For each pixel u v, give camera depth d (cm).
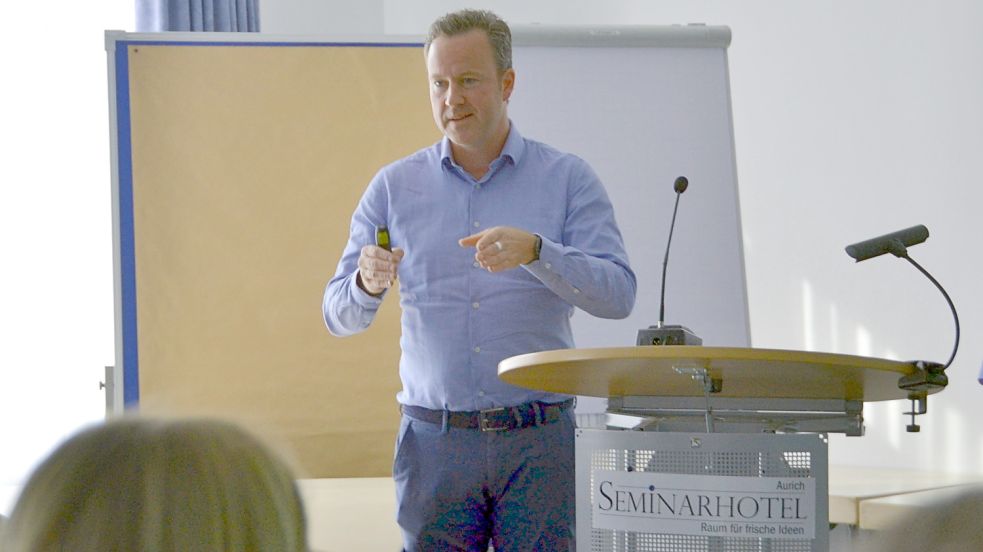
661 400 410
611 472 362
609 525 362
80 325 832
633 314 716
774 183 877
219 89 739
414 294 470
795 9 862
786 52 868
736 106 902
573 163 487
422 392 458
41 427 809
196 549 124
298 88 747
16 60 816
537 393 452
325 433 737
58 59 834
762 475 351
